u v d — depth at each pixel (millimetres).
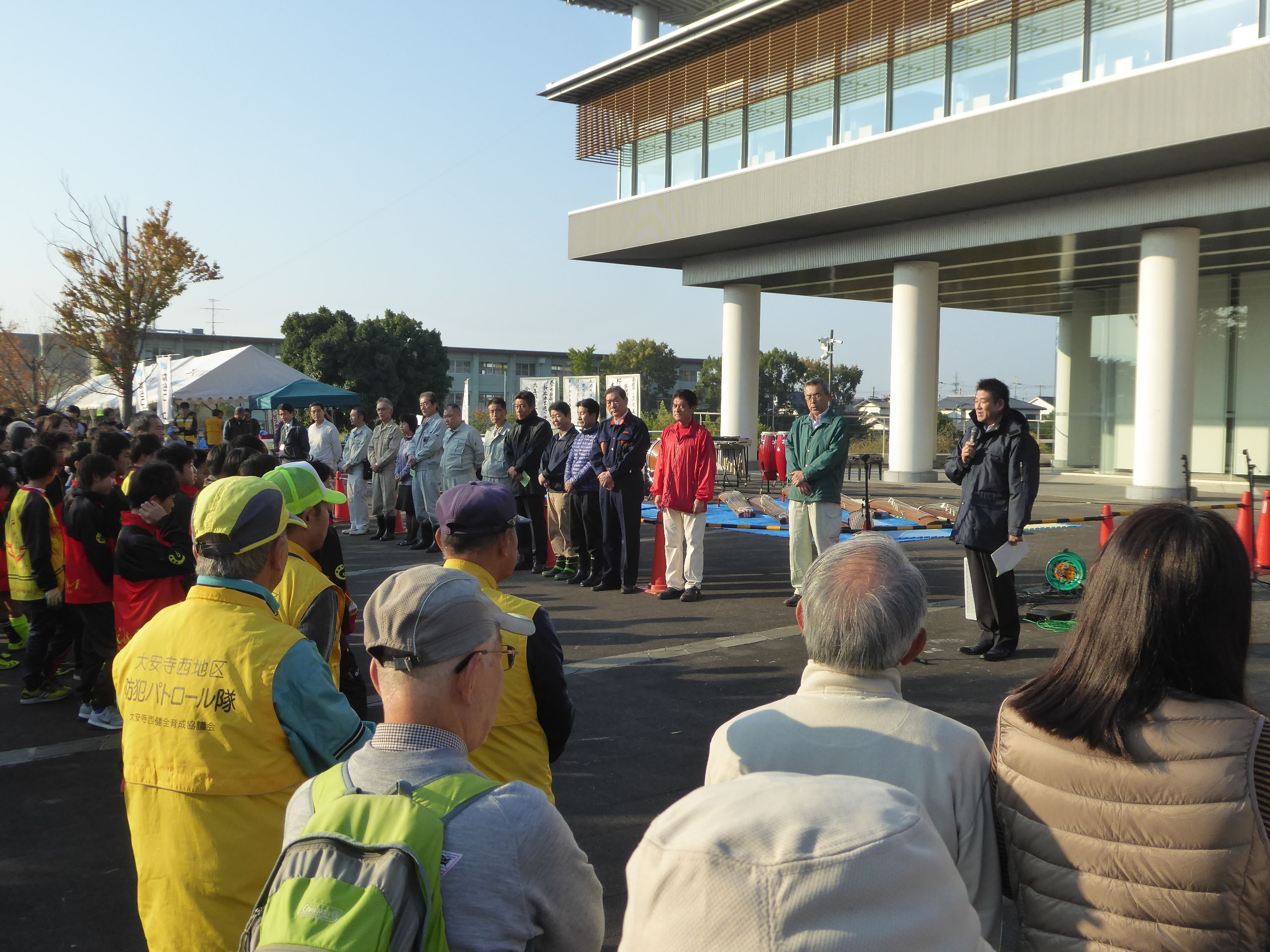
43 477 5992
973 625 7703
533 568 10758
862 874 965
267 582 2307
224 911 2068
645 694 5953
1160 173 16250
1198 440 22078
